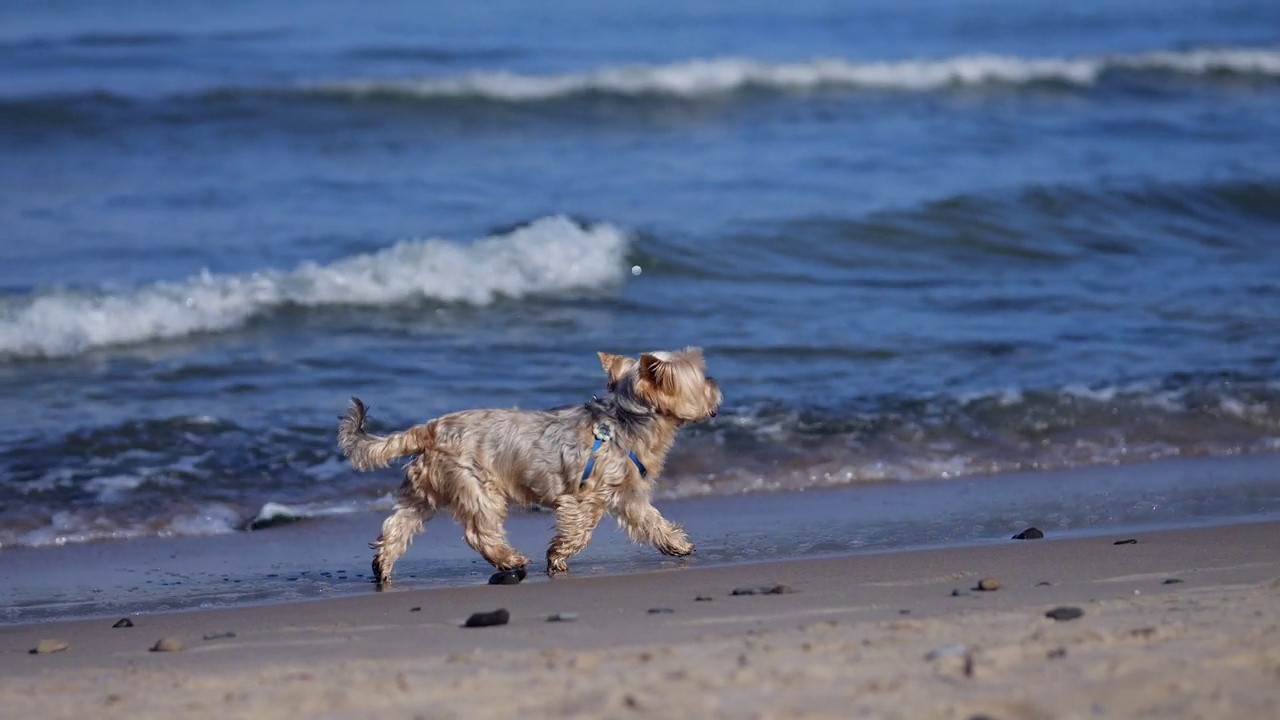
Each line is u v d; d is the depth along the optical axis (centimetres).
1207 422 1360
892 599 756
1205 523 1009
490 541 922
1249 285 1914
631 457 920
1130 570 827
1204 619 633
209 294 1744
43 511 1116
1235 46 4441
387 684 571
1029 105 3312
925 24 5134
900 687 528
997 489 1170
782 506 1123
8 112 2744
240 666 656
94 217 2136
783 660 578
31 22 4634
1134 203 2356
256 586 920
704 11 5372
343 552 1027
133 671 654
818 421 1339
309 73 3450
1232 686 514
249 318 1723
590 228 2002
